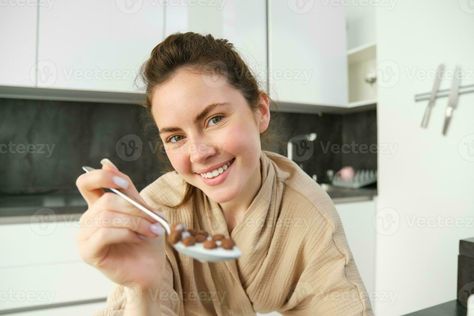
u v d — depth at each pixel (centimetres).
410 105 148
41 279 113
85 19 132
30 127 154
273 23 165
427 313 66
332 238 60
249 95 54
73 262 117
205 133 50
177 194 62
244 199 60
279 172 65
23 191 153
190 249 39
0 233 108
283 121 201
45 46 127
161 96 50
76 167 162
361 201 166
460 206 129
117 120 168
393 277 160
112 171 45
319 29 177
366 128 202
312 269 60
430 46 138
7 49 121
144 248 46
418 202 146
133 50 139
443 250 136
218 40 59
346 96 186
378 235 167
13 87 130
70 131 160
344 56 185
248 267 61
